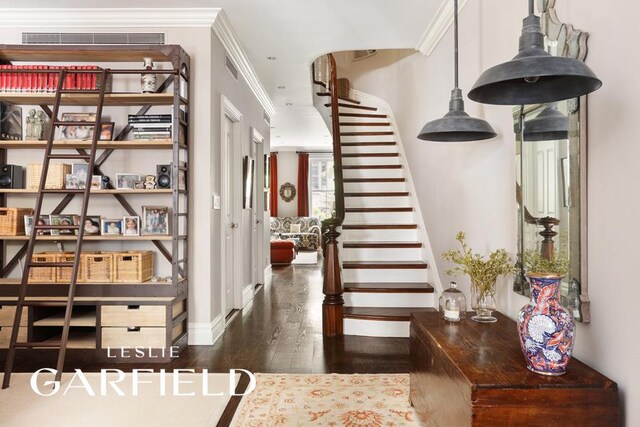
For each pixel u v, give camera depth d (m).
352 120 6.62
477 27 2.94
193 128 3.60
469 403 1.45
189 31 3.62
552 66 1.30
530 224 2.12
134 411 2.37
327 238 3.83
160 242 3.61
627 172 1.47
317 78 6.52
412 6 3.51
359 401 2.48
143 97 3.38
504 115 2.49
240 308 4.85
